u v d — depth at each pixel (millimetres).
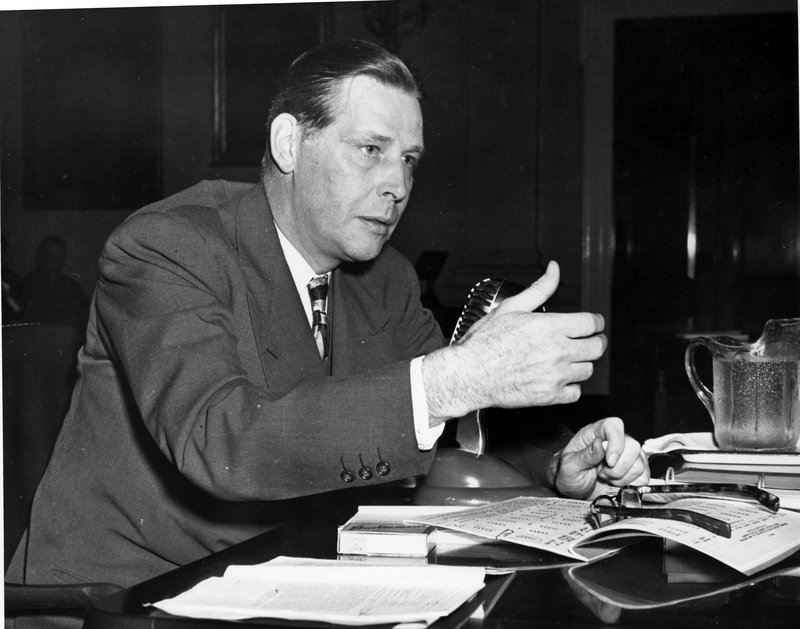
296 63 1312
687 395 3988
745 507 810
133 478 1281
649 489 868
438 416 837
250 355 1224
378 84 1271
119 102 4293
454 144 4453
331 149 1273
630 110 4523
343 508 1016
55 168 4297
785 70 4320
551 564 676
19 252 4266
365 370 1425
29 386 1377
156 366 985
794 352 1221
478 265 4449
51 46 4312
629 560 692
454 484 962
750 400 1147
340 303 1420
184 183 4324
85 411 1327
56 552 1279
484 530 724
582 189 4551
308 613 517
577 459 997
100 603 565
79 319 4297
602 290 4547
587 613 541
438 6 4359
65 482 1309
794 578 633
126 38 4266
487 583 615
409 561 684
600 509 755
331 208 1294
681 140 4520
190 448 886
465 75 4426
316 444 833
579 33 4508
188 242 1158
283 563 653
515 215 4441
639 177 4516
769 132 4434
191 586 616
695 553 714
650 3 4434
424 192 4453
